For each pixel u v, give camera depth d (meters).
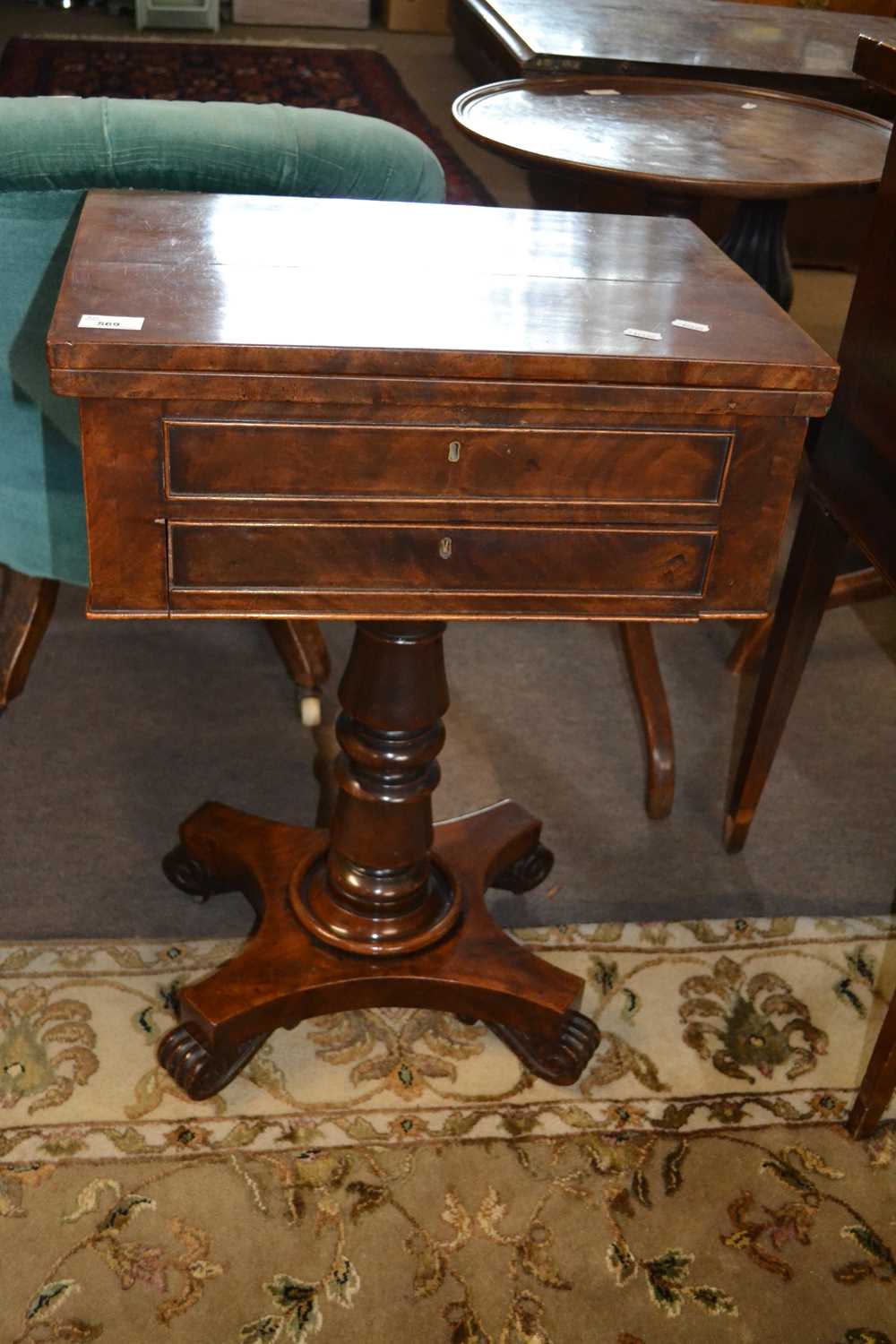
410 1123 1.42
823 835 1.90
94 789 1.87
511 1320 1.24
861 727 2.15
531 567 1.10
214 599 1.08
